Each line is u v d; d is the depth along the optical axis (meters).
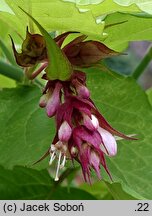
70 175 0.46
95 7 0.30
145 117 0.38
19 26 0.32
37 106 0.38
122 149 0.37
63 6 0.29
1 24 0.43
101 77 0.39
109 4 0.30
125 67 1.09
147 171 0.36
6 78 0.46
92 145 0.27
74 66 0.31
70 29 0.30
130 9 0.30
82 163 0.27
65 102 0.28
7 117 0.38
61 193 0.45
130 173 0.36
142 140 0.37
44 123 0.37
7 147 0.36
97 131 0.27
